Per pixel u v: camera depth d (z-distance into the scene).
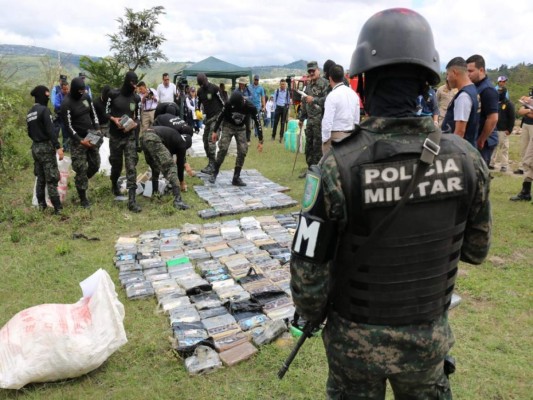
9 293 4.20
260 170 9.16
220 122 7.63
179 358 3.17
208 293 4.05
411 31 1.42
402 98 1.46
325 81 7.47
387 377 1.56
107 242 5.45
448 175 1.44
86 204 6.65
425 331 1.50
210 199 6.98
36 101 6.04
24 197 7.23
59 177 6.32
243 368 3.05
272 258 4.77
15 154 9.55
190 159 10.26
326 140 6.00
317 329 1.74
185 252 5.03
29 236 5.63
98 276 3.21
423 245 1.43
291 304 3.79
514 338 3.28
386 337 1.48
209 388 2.88
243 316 3.65
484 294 3.89
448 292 1.54
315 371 2.99
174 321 3.57
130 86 6.46
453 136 1.53
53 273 4.60
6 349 2.91
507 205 6.27
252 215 6.38
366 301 1.47
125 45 16.88
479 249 1.65
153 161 6.77
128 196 6.84
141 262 4.77
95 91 15.20
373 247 1.42
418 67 1.44
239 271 4.45
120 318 3.18
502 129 8.41
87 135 6.36
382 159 1.40
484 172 1.52
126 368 3.11
